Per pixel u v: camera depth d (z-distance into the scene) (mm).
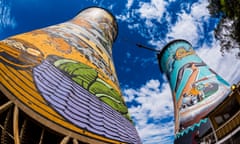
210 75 35688
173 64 43438
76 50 27594
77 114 19031
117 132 21266
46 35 26797
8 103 15672
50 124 16844
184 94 35875
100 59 31125
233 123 19859
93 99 22062
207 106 30844
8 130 15617
